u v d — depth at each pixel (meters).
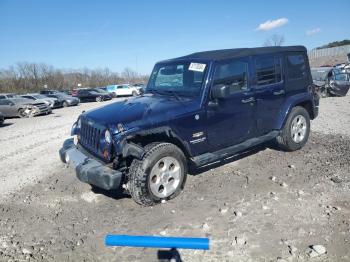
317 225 3.67
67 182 5.80
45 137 11.09
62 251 3.58
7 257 3.52
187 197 4.70
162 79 5.80
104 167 4.35
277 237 3.49
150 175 4.36
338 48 69.75
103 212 4.45
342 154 6.18
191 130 4.84
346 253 3.15
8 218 4.49
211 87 5.01
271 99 5.98
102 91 36.69
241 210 4.16
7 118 21.53
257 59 5.75
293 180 5.07
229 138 5.42
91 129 4.82
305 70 6.78
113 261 3.31
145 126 4.37
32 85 59.91
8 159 8.06
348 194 4.43
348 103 14.17
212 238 3.56
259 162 6.05
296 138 6.51
